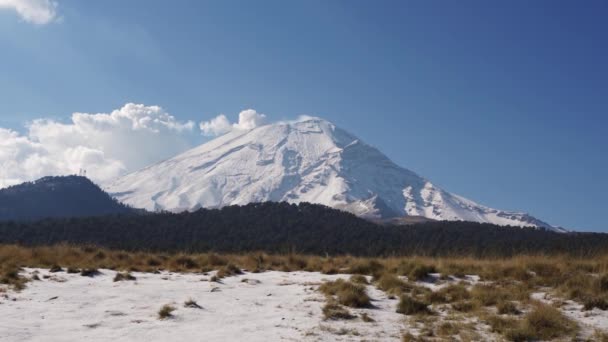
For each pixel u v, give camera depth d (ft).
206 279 62.64
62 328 39.29
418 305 45.80
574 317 42.27
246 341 36.22
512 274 58.54
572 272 57.31
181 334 38.04
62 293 52.06
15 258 74.38
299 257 81.87
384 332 39.09
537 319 39.50
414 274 59.36
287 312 45.11
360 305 47.03
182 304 47.50
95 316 43.19
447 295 50.21
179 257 78.74
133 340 36.37
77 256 79.30
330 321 42.04
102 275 64.59
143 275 65.72
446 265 64.08
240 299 50.47
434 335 38.29
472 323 41.14
